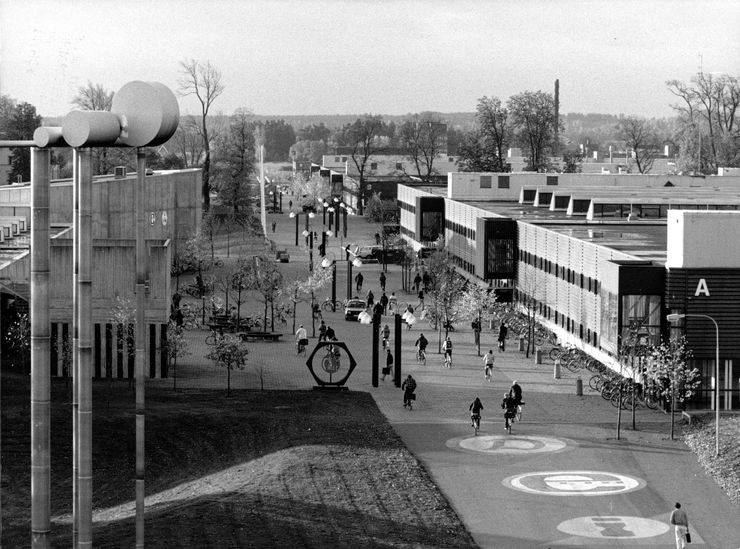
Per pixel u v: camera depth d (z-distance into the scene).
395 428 76.50
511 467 68.06
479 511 59.94
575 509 60.62
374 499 60.06
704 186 186.88
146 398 81.25
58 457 66.62
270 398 83.31
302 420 76.25
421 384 91.50
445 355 100.44
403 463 67.06
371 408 82.00
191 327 116.50
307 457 66.94
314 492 60.66
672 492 63.78
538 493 63.16
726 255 84.50
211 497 59.53
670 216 85.81
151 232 145.75
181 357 95.69
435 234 177.50
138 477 38.84
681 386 81.94
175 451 69.56
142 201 37.16
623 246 106.38
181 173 158.62
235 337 88.12
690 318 84.38
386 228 195.75
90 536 35.62
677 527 54.19
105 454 68.75
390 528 55.56
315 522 55.78
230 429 73.44
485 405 83.94
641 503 61.81
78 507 36.31
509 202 179.38
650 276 85.94
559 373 94.69
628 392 83.50
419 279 149.12
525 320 119.31
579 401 85.75
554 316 114.38
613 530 57.47
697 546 55.34
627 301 86.62
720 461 68.75
